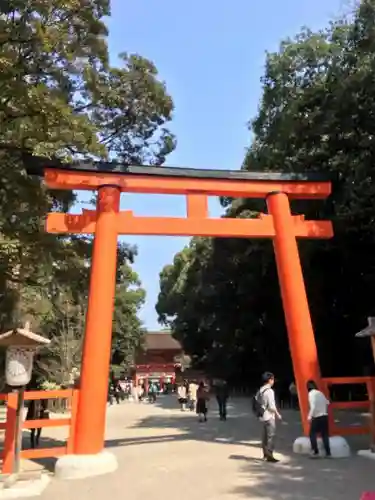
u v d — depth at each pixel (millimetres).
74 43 12305
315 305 23156
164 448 12867
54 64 12312
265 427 10688
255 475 9195
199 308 41500
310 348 12086
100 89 15484
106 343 11000
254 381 42219
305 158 16703
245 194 13281
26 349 9562
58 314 25359
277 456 11086
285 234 12859
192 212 12695
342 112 14656
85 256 16203
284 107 18031
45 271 14805
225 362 43031
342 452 10875
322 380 11852
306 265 20781
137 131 17969
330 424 11633
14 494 8148
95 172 12250
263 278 27109
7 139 11953
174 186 12688
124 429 18281
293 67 18000
